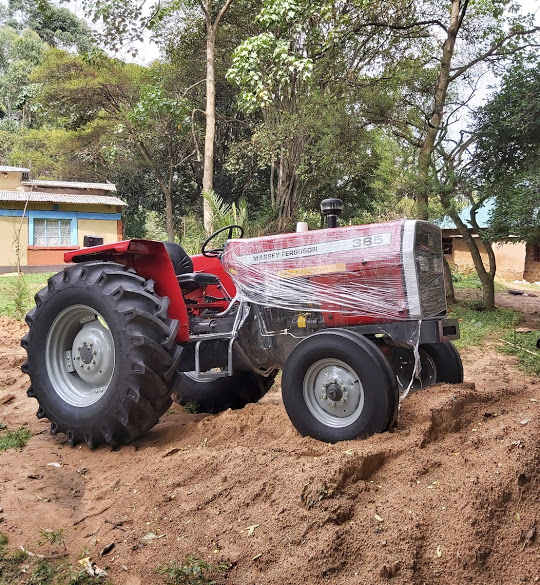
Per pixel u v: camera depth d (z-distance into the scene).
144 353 3.81
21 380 6.02
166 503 3.04
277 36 13.35
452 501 2.65
